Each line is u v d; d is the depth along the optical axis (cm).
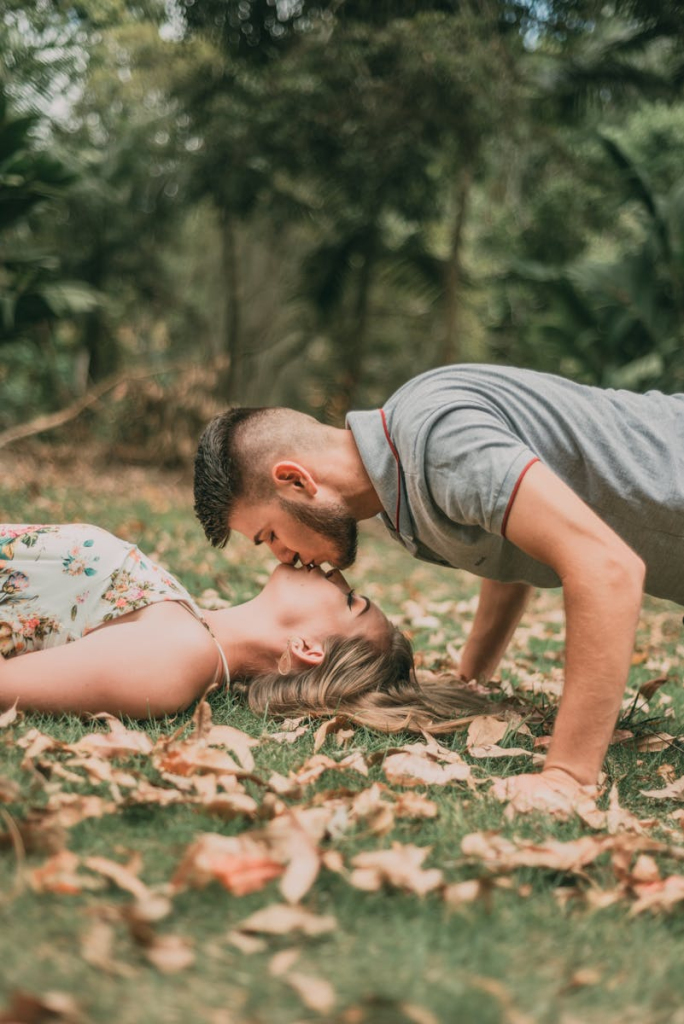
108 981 117
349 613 245
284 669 237
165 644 221
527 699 272
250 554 550
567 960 131
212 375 1051
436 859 159
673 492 206
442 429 194
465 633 403
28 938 122
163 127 1177
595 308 952
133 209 1289
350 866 152
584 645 180
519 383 208
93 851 149
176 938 125
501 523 186
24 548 233
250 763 189
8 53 622
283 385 1564
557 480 186
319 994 114
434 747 212
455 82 901
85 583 231
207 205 1308
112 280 1391
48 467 893
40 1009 107
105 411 1023
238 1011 114
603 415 209
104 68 898
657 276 908
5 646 227
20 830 145
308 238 1442
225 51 958
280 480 215
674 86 967
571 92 988
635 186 891
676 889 150
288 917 130
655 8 875
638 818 195
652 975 130
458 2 909
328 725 219
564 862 155
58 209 1059
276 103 974
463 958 129
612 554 181
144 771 181
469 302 1491
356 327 1368
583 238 1267
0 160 653
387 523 220
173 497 835
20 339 813
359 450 211
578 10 872
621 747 245
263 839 147
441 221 1285
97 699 212
